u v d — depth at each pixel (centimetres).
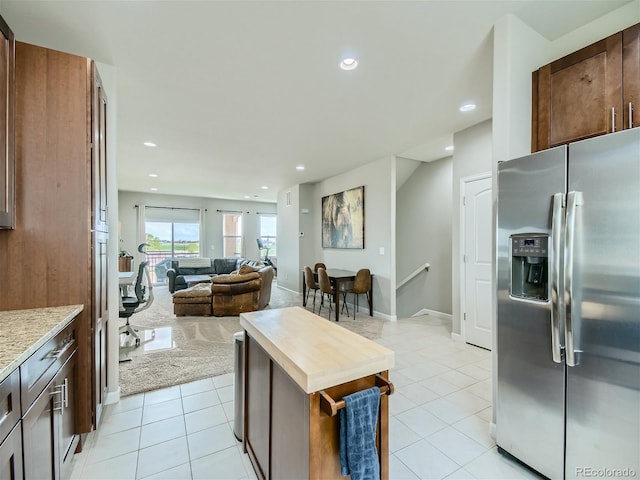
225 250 997
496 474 163
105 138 215
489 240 349
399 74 241
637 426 124
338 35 195
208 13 175
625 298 126
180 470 167
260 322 163
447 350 349
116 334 237
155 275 884
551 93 182
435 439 192
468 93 272
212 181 679
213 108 300
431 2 168
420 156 479
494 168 185
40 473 119
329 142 405
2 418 93
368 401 108
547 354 152
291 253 742
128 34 193
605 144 131
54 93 167
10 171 154
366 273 489
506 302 171
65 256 167
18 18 178
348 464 104
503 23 182
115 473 164
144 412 223
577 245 138
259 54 214
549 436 152
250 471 167
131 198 852
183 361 316
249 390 173
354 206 557
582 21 188
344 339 135
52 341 132
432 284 514
